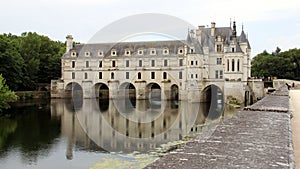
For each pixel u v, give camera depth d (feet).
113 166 94.43
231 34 330.13
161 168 21.98
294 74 425.28
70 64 376.48
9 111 241.76
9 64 310.45
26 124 183.42
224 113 228.22
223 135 34.19
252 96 301.43
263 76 426.92
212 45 316.81
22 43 388.37
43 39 417.08
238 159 24.48
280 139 32.32
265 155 25.84
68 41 392.47
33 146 127.54
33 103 307.17
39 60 383.86
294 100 123.44
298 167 35.14
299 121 65.98
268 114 54.03
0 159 108.58
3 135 150.41
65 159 106.93
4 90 210.18
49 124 183.32
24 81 349.61
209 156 25.22
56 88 372.38
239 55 292.40
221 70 305.73
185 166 22.45
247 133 35.42
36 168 98.02
